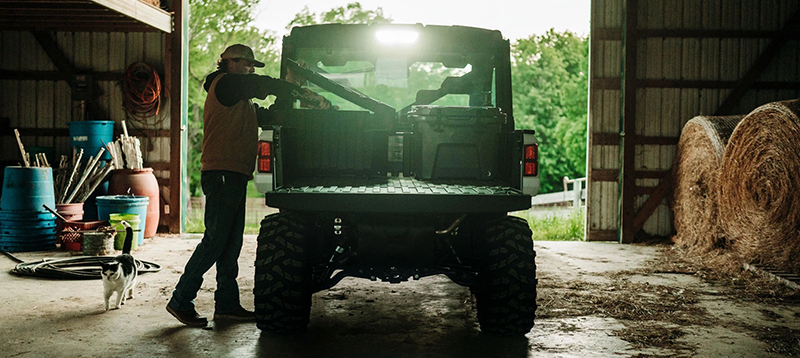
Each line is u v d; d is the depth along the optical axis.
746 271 5.91
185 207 8.83
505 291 3.43
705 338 3.71
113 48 8.49
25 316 4.04
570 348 3.47
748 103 8.41
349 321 4.03
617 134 8.47
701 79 8.41
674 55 8.41
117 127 8.52
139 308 4.27
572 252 7.35
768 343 3.62
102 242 6.42
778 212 5.82
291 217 3.55
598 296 4.83
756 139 6.08
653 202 8.39
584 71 23.19
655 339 3.67
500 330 3.50
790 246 5.74
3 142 8.55
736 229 6.48
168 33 8.36
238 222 3.86
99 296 4.63
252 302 4.56
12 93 8.52
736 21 8.36
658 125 8.44
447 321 4.07
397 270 3.53
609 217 8.53
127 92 8.30
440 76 15.58
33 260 6.27
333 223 3.60
